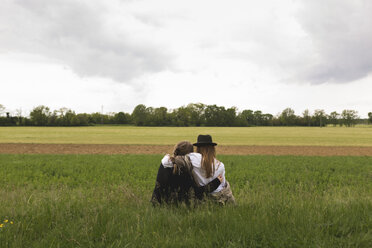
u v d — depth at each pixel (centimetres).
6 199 455
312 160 1886
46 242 252
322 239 261
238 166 1430
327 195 512
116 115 16225
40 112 13225
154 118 14838
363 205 374
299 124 17000
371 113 18338
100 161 1692
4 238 255
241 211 339
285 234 268
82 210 361
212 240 254
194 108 15538
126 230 282
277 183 884
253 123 17425
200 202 366
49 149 3225
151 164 1526
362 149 3475
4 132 7175
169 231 279
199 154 373
